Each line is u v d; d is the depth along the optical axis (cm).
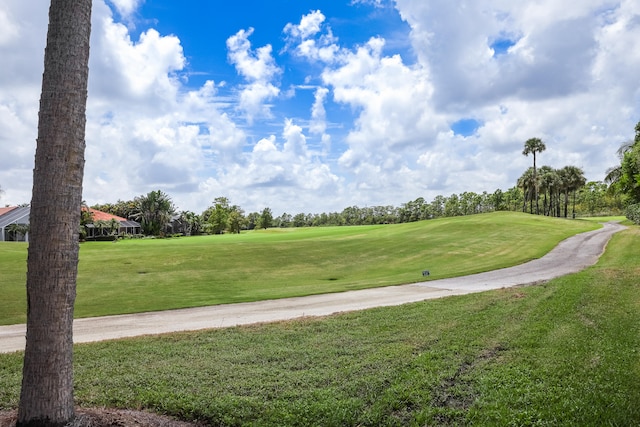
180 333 1095
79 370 764
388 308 1345
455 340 869
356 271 2816
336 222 14162
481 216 7144
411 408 566
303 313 1399
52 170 443
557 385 604
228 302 1680
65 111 451
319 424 523
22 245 4069
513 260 3012
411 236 4628
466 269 2659
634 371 646
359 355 809
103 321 1369
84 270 2608
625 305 1141
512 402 557
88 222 6862
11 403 592
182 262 2973
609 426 485
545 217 7381
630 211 5666
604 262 2517
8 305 1669
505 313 1122
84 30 471
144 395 613
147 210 8944
